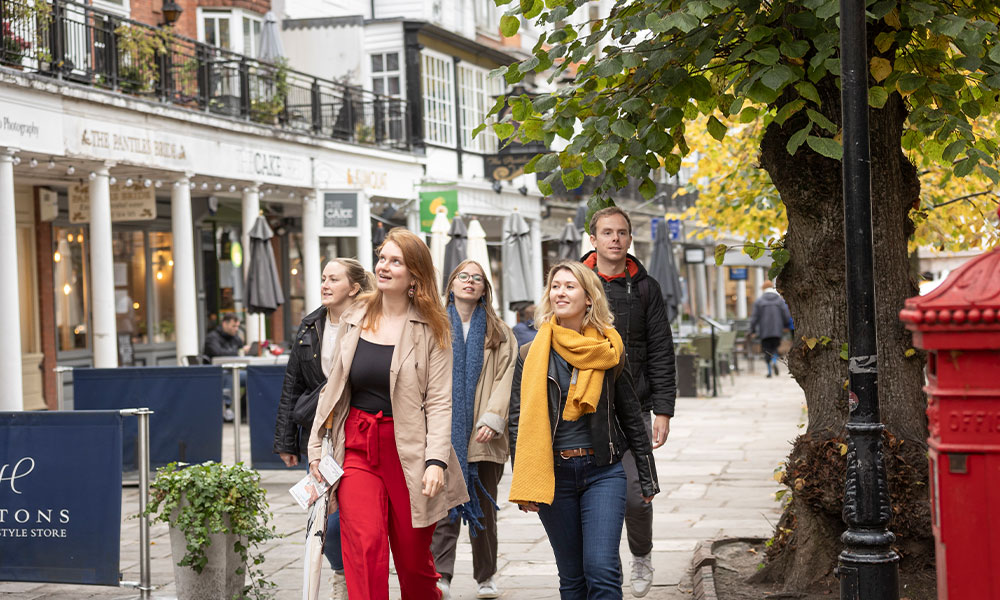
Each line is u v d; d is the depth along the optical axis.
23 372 17.91
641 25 5.82
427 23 25.92
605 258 6.23
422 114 26.28
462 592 7.04
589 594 4.96
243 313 23.94
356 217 19.94
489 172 28.72
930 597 5.78
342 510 5.17
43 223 18.55
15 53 14.40
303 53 25.61
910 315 3.37
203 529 6.46
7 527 6.87
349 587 5.09
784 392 23.61
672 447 14.47
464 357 6.45
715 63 6.39
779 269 6.36
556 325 5.10
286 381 6.92
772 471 12.17
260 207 23.73
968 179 12.13
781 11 5.74
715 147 14.74
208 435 11.36
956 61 5.74
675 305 22.89
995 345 3.27
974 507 3.31
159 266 21.75
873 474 4.62
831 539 6.24
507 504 10.31
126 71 16.81
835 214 6.20
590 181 32.41
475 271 6.52
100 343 16.06
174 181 17.89
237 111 19.69
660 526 9.08
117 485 6.77
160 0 20.75
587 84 6.36
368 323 5.29
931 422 3.49
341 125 22.89
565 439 5.03
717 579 6.78
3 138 13.98
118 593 7.25
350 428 5.26
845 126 4.59
